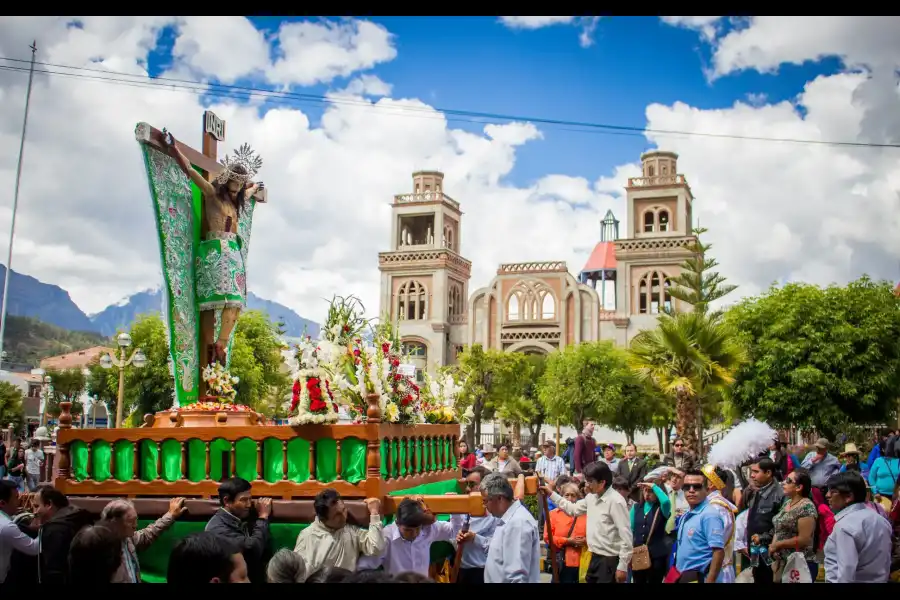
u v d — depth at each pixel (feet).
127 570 21.72
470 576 29.04
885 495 54.44
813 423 109.19
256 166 33.35
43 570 22.15
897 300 114.62
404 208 263.90
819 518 32.30
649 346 88.28
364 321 30.78
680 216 236.02
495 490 23.30
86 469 29.19
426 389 36.70
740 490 38.22
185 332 31.30
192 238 32.01
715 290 131.85
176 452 28.48
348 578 15.92
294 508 26.27
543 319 241.35
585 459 69.15
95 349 251.80
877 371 107.76
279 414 169.27
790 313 111.04
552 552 32.24
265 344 168.04
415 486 30.35
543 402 190.29
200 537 16.83
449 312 258.57
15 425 173.17
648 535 34.06
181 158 30.71
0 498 26.23
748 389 111.75
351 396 28.48
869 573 22.45
